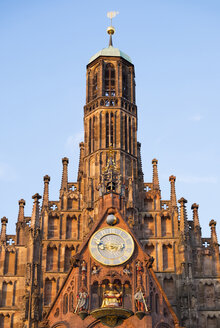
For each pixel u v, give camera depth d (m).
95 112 93.12
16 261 82.62
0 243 83.56
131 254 73.69
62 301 72.50
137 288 71.81
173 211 86.00
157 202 86.81
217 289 81.31
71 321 70.69
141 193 87.56
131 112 94.06
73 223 85.50
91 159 90.19
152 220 85.62
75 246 83.50
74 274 73.12
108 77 96.50
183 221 84.69
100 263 73.12
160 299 73.06
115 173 81.00
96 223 76.06
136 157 90.88
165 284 81.19
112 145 90.50
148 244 83.62
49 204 86.19
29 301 77.44
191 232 85.19
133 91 96.38
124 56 98.25
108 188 80.00
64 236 84.06
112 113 92.88
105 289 72.38
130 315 70.56
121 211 77.94
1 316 79.38
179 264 82.19
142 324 70.38
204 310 79.94
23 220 85.44
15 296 80.56
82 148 94.12
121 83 95.56
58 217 85.50
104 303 70.94
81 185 88.31
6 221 85.38
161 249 83.31
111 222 75.88
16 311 79.56
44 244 83.12
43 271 81.31
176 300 80.12
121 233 75.19
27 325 75.75
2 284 81.06
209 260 83.25
